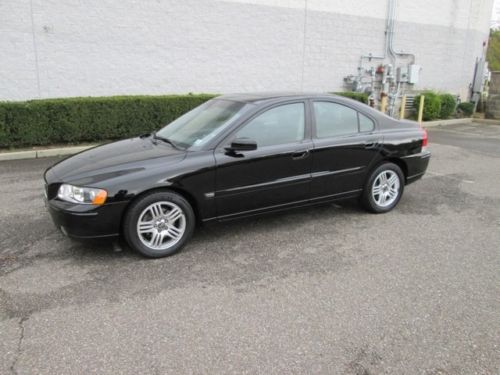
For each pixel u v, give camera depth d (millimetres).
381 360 2643
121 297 3311
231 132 4242
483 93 17859
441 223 5020
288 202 4609
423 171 5590
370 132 5082
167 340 2803
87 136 9141
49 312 3094
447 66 16547
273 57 12297
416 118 15008
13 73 9164
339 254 4137
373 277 3686
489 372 2551
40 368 2533
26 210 5199
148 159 4012
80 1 9492
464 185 6797
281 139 4477
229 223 4566
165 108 9875
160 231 3975
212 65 11391
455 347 2773
